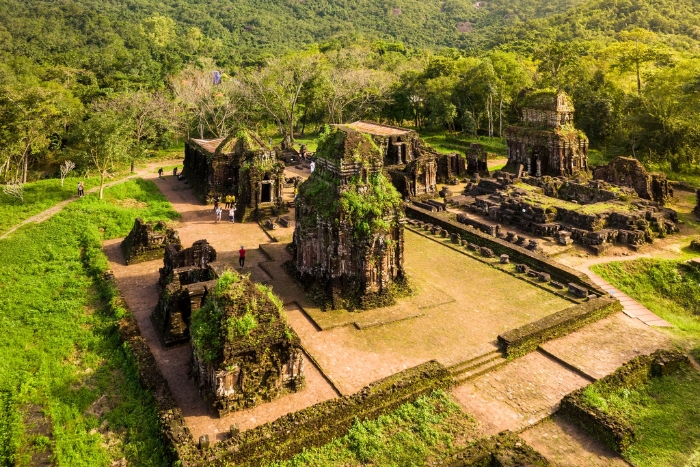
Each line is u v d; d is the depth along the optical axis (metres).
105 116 53.00
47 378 22.47
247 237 42.81
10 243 39.53
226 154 53.12
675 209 51.44
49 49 141.25
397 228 30.45
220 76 108.81
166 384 21.67
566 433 20.50
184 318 25.81
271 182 48.38
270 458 18.39
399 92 101.44
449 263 37.25
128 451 18.39
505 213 47.28
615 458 19.12
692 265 36.03
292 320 28.12
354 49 137.25
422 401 21.64
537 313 29.50
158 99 88.44
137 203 53.03
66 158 66.62
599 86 84.38
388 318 28.28
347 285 29.67
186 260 31.16
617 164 55.38
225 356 19.75
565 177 58.69
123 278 34.22
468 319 28.69
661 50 80.94
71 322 27.64
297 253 32.34
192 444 17.81
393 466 18.20
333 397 21.53
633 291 34.91
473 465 18.00
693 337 28.16
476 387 23.16
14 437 18.66
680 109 67.81
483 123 104.88
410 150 64.25
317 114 104.06
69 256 37.44
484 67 91.75
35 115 60.75
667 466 18.66
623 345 26.84
